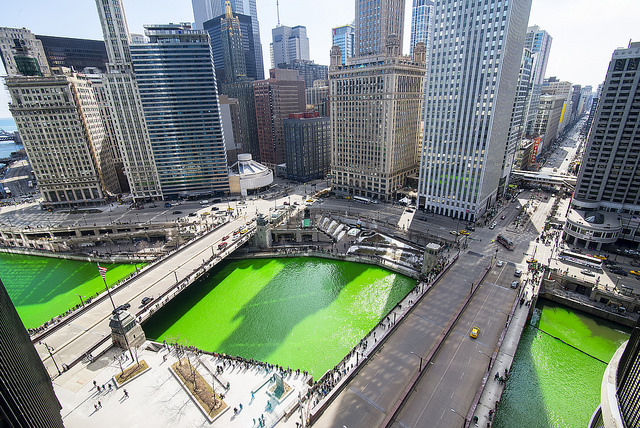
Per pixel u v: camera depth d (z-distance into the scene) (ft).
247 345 305.53
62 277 440.45
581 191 471.21
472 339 272.51
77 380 246.88
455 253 418.51
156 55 600.39
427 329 284.00
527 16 494.18
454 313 303.68
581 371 268.82
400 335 277.85
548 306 352.08
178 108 640.17
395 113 586.86
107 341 282.56
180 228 538.06
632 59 394.32
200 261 407.64
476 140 485.97
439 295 330.54
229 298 377.71
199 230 528.22
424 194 573.33
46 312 370.32
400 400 214.48
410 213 571.69
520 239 458.09
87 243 524.52
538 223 513.86
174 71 616.39
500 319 295.69
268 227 481.87
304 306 359.25
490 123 466.29
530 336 307.37
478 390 223.71
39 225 558.97
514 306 308.40
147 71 605.31
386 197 630.33
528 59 590.14
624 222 419.13
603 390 155.74
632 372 138.82
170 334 322.55
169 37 603.67
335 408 215.72
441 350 261.65
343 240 491.31
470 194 514.68
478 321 293.84
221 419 215.51
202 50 614.75
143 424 213.66
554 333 311.47
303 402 226.17
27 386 123.34
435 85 508.12
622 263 386.32
